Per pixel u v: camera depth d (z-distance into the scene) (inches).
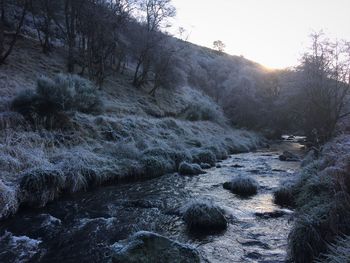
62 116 541.3
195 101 1550.2
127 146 544.4
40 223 279.3
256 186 416.8
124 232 263.7
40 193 325.7
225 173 545.6
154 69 1366.9
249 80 1902.1
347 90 989.2
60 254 223.0
